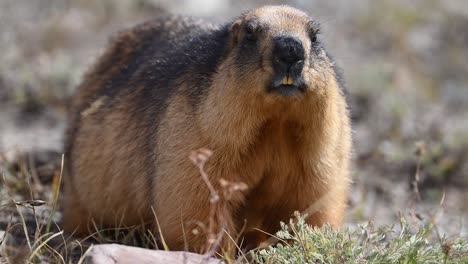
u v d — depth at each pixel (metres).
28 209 12.67
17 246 10.80
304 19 10.54
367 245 9.91
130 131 11.78
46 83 19.47
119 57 13.53
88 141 12.49
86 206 12.57
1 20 22.77
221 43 10.98
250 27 10.27
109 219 12.31
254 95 10.00
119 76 12.98
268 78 9.84
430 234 12.01
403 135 18.92
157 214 10.84
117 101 12.25
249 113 10.13
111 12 24.22
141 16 24.27
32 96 19.11
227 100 10.15
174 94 10.94
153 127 11.25
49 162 15.55
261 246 10.26
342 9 25.97
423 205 15.16
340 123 10.81
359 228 10.55
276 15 10.45
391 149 18.00
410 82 22.42
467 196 16.00
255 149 10.48
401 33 24.58
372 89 20.47
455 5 27.64
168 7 24.61
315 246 9.52
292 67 9.77
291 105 10.10
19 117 18.72
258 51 10.03
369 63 22.47
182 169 10.47
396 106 19.77
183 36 12.57
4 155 14.78
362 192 14.78
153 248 11.18
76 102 13.84
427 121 19.73
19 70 20.31
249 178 10.63
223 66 10.37
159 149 10.85
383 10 26.22
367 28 24.95
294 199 10.97
